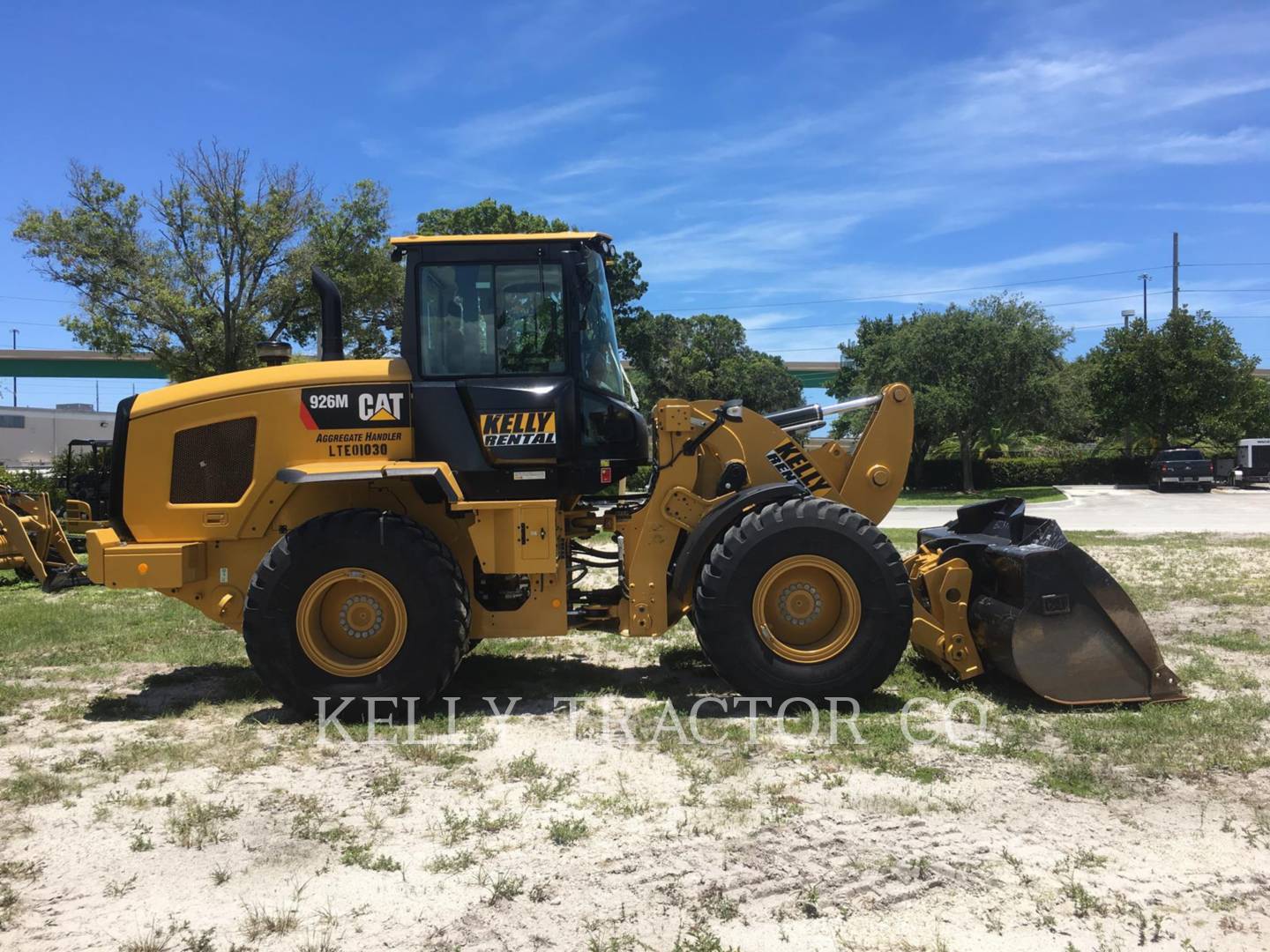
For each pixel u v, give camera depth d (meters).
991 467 37.22
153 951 2.82
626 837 3.58
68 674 6.31
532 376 5.42
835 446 5.88
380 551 5.04
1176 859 3.38
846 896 3.13
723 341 49.16
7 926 2.98
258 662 5.07
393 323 20.94
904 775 4.21
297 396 5.38
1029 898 3.11
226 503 5.46
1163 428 35.28
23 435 56.34
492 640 7.22
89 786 4.21
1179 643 6.84
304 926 2.96
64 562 11.28
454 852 3.48
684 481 5.54
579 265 5.46
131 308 18.39
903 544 14.66
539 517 5.27
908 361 32.00
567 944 2.85
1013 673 5.16
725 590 5.15
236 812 3.87
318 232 19.53
